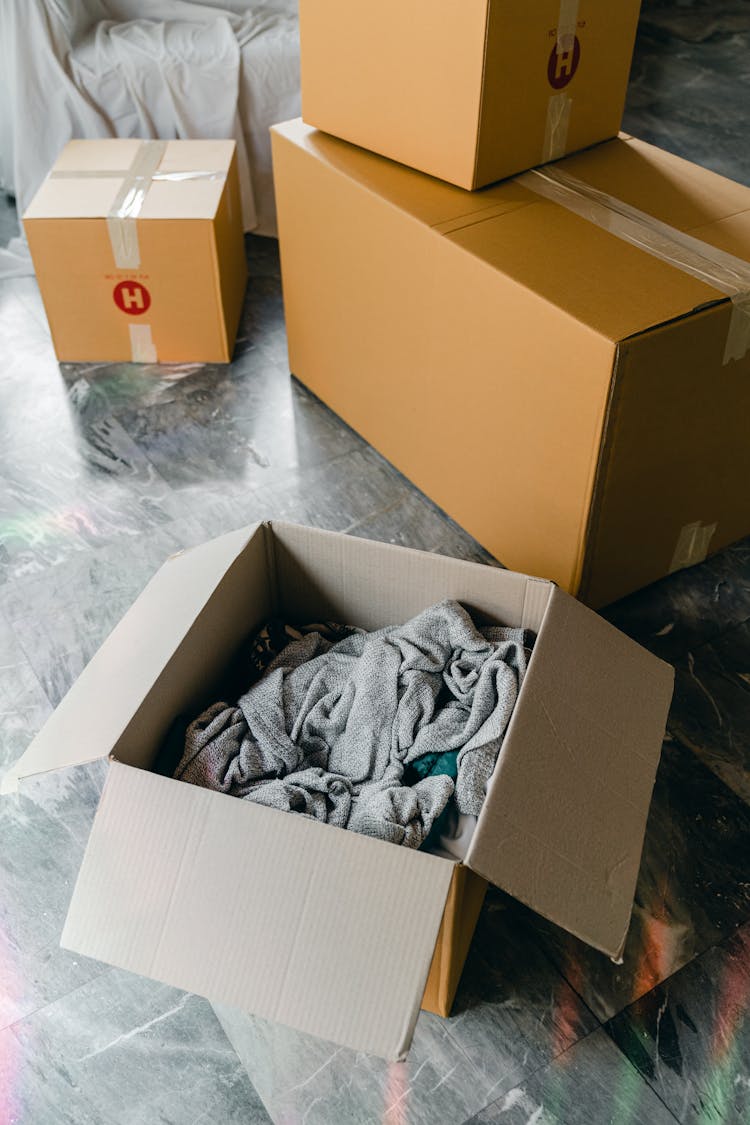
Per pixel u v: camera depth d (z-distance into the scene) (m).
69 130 2.59
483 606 1.32
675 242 1.52
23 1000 1.24
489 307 1.49
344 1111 1.14
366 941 0.92
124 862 0.98
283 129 1.85
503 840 0.96
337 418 2.15
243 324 2.41
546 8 1.48
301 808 1.17
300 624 1.49
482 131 1.55
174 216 2.04
